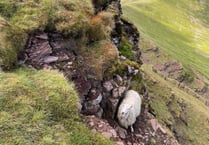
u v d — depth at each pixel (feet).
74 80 63.31
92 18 74.08
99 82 65.21
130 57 90.58
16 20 65.87
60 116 52.70
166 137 70.59
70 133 50.80
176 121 270.67
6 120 48.19
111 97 65.72
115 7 101.45
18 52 61.67
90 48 69.36
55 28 67.10
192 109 354.13
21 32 63.26
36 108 51.78
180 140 218.18
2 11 67.21
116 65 70.38
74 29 67.82
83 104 61.72
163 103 194.70
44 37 65.87
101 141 52.60
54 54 65.36
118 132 61.67
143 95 78.69
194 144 264.31
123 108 64.03
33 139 47.16
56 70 61.41
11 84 53.47
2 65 57.36
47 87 55.52
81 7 74.08
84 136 51.65
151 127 70.13
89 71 65.36
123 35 96.58
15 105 50.83
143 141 64.54
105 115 64.08
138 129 67.00
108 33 75.87
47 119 51.01
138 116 70.23
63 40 67.36
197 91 647.97
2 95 51.44
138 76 78.89
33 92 53.83
